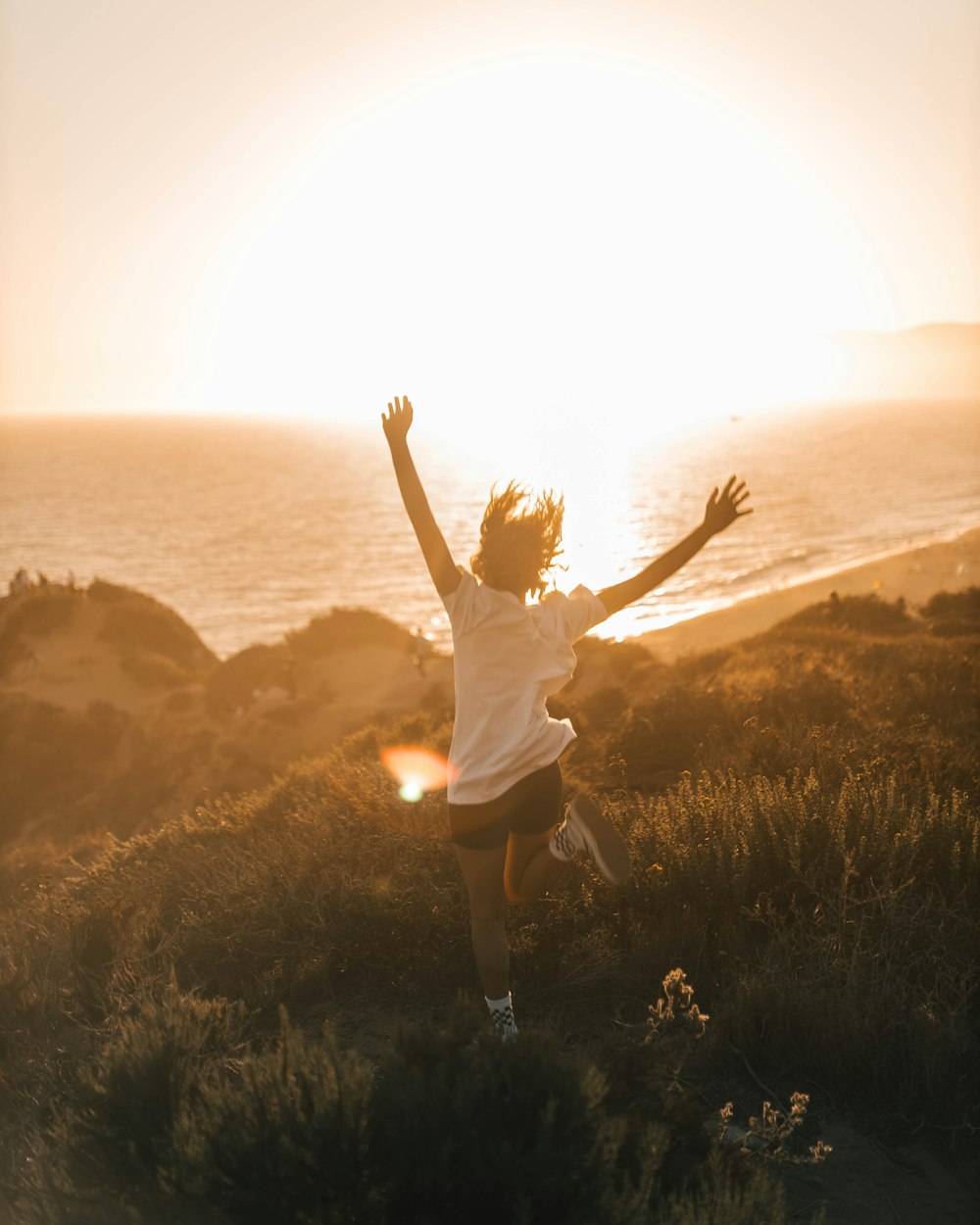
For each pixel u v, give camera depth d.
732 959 4.04
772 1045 3.46
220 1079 2.92
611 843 2.78
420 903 4.45
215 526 148.62
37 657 44.78
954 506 133.25
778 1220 2.36
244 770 24.09
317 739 28.53
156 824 19.88
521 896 3.08
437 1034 2.81
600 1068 2.92
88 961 4.70
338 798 6.12
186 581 103.06
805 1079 3.39
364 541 130.50
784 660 15.32
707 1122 3.04
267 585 99.75
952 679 11.16
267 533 140.12
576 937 4.33
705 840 4.70
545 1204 2.31
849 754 6.68
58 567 112.88
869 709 9.34
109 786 27.28
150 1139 2.64
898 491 155.12
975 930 4.01
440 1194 2.35
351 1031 3.93
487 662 3.05
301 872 4.89
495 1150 2.31
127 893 5.78
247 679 37.28
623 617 69.12
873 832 4.59
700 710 8.41
